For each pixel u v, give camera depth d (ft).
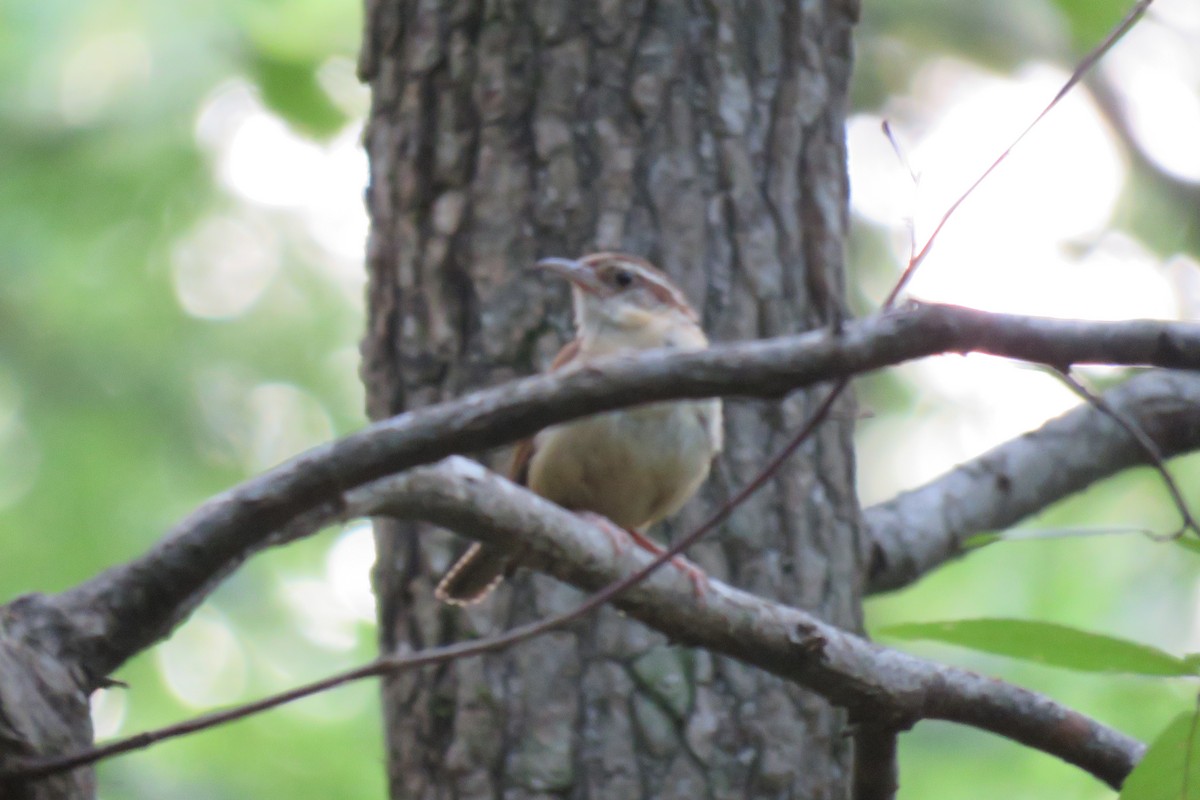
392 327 31.48
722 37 31.45
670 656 28.71
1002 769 47.09
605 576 23.38
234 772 47.47
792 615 23.80
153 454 53.47
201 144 53.67
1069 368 18.11
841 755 29.50
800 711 29.07
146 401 53.98
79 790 18.29
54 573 49.98
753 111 31.48
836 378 18.26
